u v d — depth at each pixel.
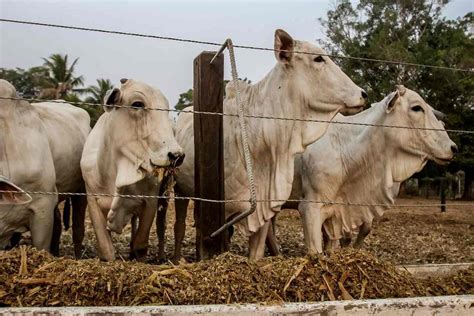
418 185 30.12
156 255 7.18
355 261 2.93
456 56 21.98
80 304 2.53
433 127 5.20
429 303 2.44
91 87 37.19
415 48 23.55
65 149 5.35
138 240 5.12
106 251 4.96
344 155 5.25
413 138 5.18
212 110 3.98
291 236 9.79
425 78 22.20
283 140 4.44
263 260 3.05
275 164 4.47
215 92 3.99
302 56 4.43
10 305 2.48
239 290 2.65
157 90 4.46
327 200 5.29
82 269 2.69
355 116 5.56
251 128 4.51
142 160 4.37
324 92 4.43
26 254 2.82
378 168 5.21
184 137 5.45
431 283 3.12
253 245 4.69
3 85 4.27
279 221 12.56
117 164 4.55
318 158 5.26
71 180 5.60
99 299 2.57
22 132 4.33
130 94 4.37
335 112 4.47
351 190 5.34
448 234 11.29
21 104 4.45
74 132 5.68
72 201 6.23
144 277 2.70
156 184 4.82
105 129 4.61
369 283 2.82
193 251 7.66
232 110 4.69
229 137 4.58
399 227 12.52
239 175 4.51
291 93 4.46
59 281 2.61
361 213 5.34
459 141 21.61
